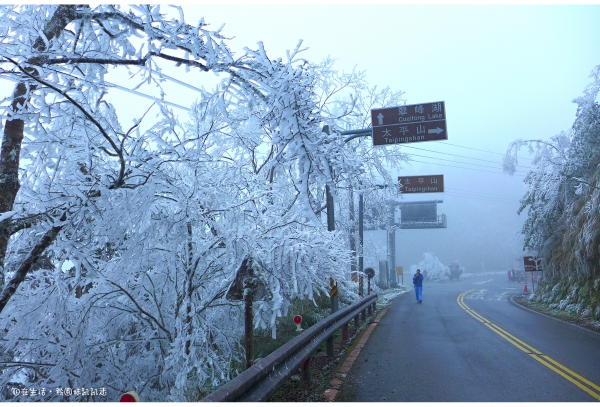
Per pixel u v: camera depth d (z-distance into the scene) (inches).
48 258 277.6
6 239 213.5
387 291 1299.2
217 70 265.7
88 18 228.4
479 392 241.0
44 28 227.0
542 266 962.1
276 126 292.2
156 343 286.8
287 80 265.6
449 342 405.4
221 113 295.6
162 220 267.0
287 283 274.4
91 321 283.1
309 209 290.0
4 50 214.4
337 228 794.2
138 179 258.8
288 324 403.5
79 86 249.1
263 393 172.7
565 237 779.4
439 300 986.1
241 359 308.7
